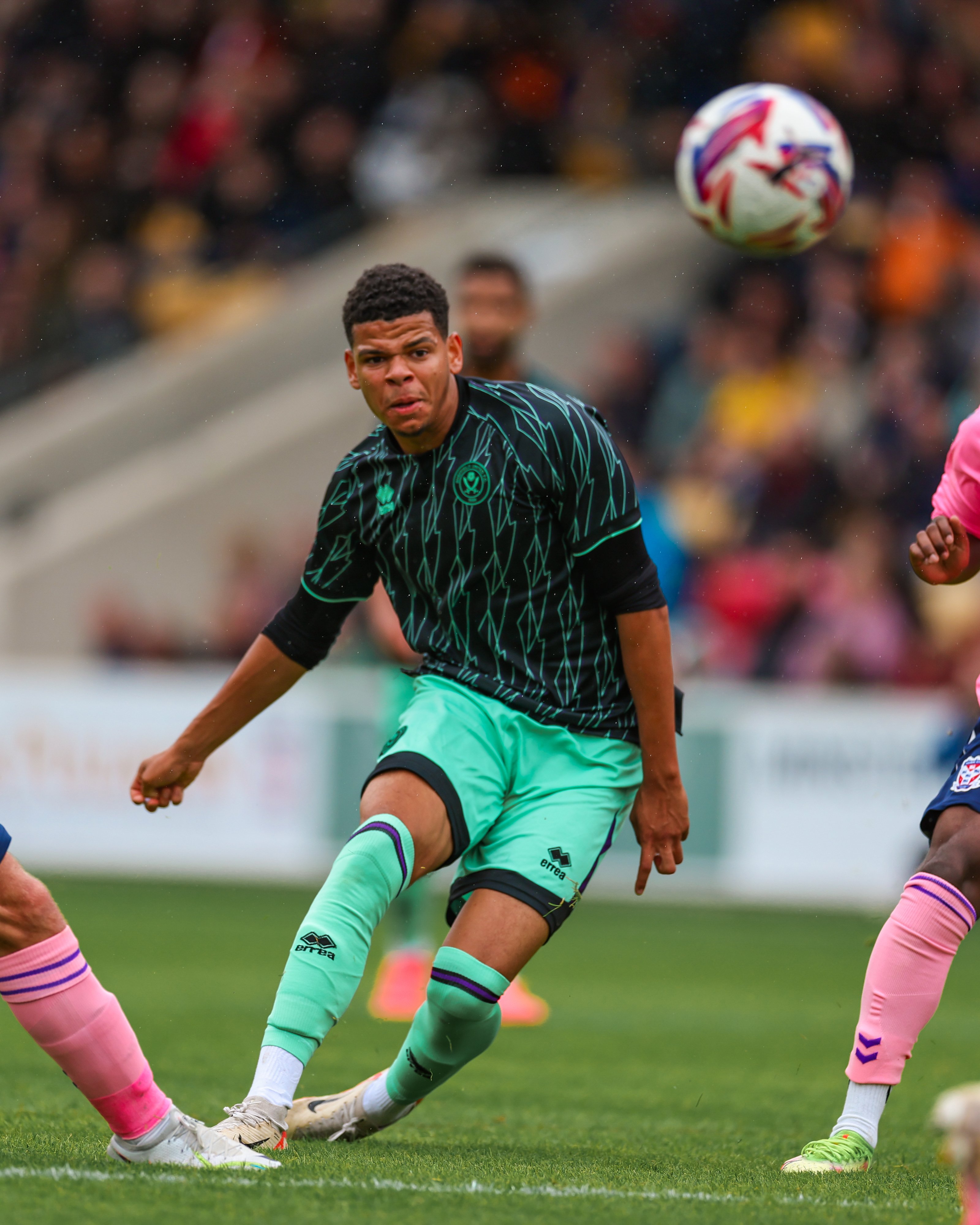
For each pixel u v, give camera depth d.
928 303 61.66
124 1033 11.73
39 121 74.44
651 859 13.90
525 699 13.51
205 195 71.31
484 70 71.25
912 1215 11.04
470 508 13.40
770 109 18.83
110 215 71.88
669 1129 16.52
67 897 45.03
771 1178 12.71
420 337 13.06
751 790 44.34
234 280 69.75
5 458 64.75
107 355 68.38
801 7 68.81
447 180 70.31
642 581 13.46
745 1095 19.47
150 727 45.91
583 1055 22.91
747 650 51.56
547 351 63.03
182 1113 12.29
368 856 12.70
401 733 13.57
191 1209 10.33
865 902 44.91
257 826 45.34
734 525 54.59
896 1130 16.56
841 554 53.38
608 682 13.81
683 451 57.38
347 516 13.90
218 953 35.06
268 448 62.38
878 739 44.16
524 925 13.12
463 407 13.55
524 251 65.94
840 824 44.19
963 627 51.69
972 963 37.50
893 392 57.47
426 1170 12.52
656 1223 10.51
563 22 71.25
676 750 13.78
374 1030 23.94
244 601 57.72
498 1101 18.44
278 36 72.81
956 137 66.50
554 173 70.44
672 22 70.19
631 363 60.03
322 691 45.19
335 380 64.75
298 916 42.12
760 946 39.16
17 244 71.88
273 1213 10.27
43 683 46.38
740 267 63.34
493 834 13.55
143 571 61.69
